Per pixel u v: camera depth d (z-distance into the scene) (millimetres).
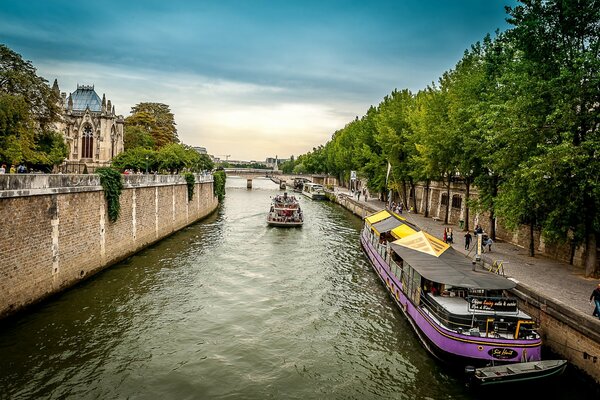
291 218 47625
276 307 21031
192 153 80875
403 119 49344
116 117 72875
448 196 40625
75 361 14977
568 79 18188
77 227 22562
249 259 30641
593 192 17172
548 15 20469
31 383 13492
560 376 13234
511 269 21656
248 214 57844
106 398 12969
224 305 21062
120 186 27422
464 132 30000
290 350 16516
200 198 51062
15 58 29938
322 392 13695
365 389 13883
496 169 23016
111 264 26969
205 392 13500
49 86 32750
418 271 17078
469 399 13289
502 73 26453
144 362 15188
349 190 91312
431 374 14781
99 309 19594
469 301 14930
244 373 14734
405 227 26578
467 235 27094
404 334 18078
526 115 19844
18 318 17875
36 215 18859
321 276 26844
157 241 35562
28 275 18453
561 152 16906
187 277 25328
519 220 23781
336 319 19688
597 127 18703
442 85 37688
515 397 13148
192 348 16391
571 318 14133
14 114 26938
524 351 13766
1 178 16453
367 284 25344
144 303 20750
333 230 45812
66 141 64188
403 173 49781
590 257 19922
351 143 85625
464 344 14039
